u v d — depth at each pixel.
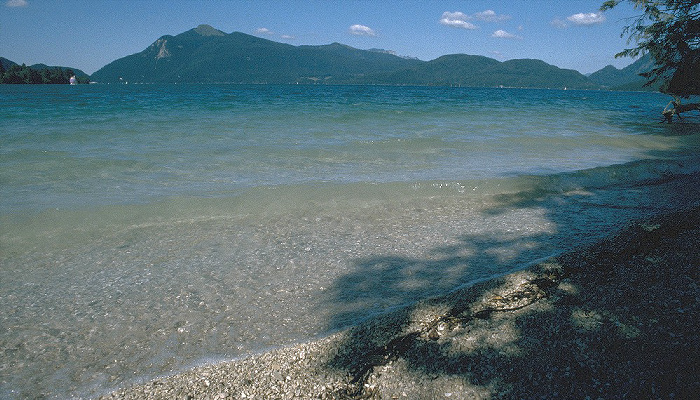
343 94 46.28
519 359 2.42
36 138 10.10
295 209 5.86
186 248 4.60
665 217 4.76
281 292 3.66
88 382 2.57
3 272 3.98
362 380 2.40
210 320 3.23
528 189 7.01
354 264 4.23
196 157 8.65
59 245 4.58
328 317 3.25
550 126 16.56
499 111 22.98
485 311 2.99
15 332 3.08
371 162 8.74
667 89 20.30
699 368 2.21
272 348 2.86
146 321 3.23
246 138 11.01
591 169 8.10
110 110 18.39
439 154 9.73
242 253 4.49
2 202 5.59
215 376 2.56
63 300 3.53
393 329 2.88
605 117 23.55
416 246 4.68
